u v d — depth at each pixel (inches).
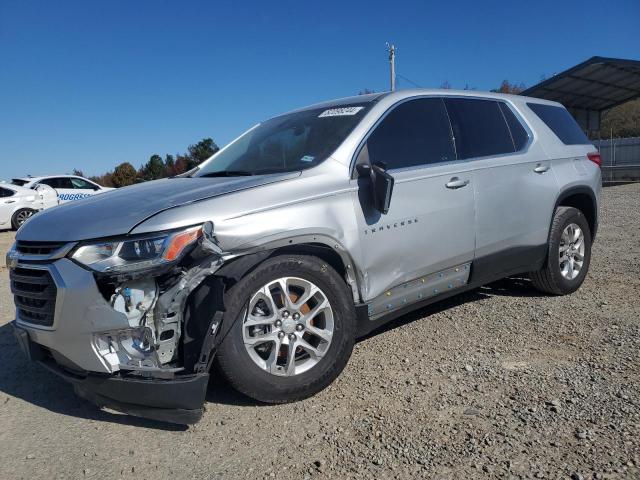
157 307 116.2
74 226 123.3
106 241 117.3
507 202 179.9
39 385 155.3
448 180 163.0
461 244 166.1
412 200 153.6
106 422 131.3
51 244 122.6
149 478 107.5
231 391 141.4
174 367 118.9
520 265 189.0
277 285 128.7
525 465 102.5
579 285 213.2
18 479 109.4
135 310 115.0
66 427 129.6
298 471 106.3
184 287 116.9
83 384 119.8
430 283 161.2
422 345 164.6
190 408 116.1
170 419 117.8
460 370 145.6
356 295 144.6
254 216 126.0
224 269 121.5
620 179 998.4
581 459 103.1
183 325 119.2
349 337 137.6
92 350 116.6
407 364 151.4
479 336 169.8
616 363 144.1
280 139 167.5
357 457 109.3
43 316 123.5
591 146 225.8
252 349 126.9
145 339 115.8
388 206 140.9
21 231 136.9
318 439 117.0
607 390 129.3
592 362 145.9
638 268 246.2
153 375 115.8
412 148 160.7
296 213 131.5
